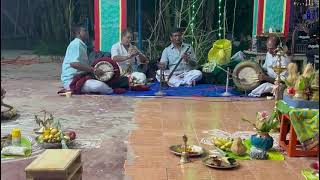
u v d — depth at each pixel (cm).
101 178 306
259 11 706
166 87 664
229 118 481
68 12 1152
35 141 377
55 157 245
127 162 338
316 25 714
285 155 362
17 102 552
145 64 710
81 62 611
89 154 354
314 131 337
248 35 880
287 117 361
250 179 309
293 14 759
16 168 317
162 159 346
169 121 463
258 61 707
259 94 604
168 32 870
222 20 895
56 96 594
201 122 461
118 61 660
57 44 1191
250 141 376
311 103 351
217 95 609
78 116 480
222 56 659
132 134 413
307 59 699
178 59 688
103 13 706
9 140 365
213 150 369
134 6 960
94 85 598
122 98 584
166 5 864
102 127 436
